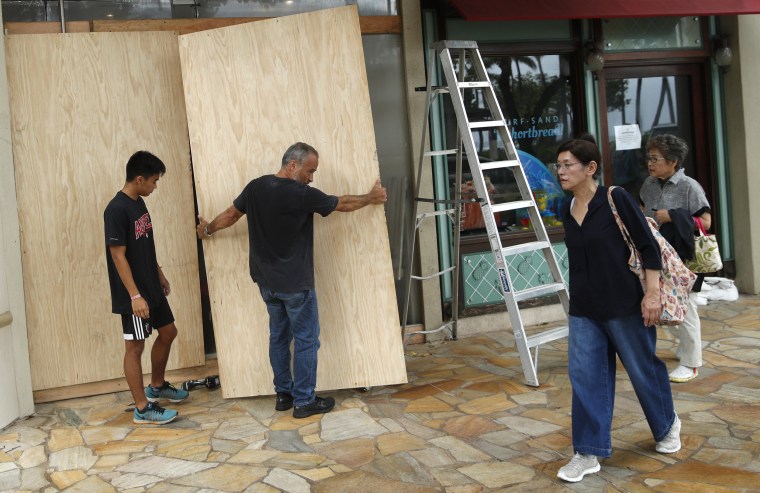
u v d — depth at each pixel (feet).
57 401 17.02
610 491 11.13
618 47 22.52
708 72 23.58
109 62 17.31
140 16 18.17
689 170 23.93
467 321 20.93
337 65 16.43
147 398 16.03
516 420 14.26
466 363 18.29
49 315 16.92
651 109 23.38
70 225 17.06
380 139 20.13
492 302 21.18
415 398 15.84
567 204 11.85
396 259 20.34
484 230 21.21
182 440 14.07
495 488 11.41
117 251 14.20
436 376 17.34
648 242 11.03
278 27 16.51
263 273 14.79
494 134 21.39
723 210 23.97
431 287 20.38
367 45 19.95
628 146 23.16
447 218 20.65
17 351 15.69
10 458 13.58
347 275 16.42
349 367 16.37
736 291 23.25
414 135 20.08
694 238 15.47
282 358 15.40
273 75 16.49
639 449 12.57
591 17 19.49
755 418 13.69
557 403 15.14
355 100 16.42
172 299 17.78
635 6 20.29
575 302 11.69
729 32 23.34
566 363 17.87
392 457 12.74
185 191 17.87
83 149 17.15
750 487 11.01
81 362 17.16
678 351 16.26
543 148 21.99
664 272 11.30
